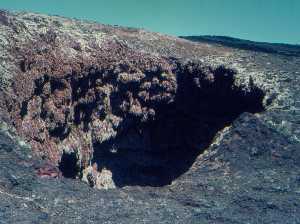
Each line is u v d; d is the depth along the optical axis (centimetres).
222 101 2066
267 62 2242
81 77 1820
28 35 1789
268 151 1442
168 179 2178
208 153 1520
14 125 1519
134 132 2092
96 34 2019
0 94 1506
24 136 1551
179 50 2172
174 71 2050
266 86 1941
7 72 1591
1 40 1684
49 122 1698
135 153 2117
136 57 1997
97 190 1230
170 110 2111
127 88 1967
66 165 1783
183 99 2097
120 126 1989
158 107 2067
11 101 1534
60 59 1777
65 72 1767
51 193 1137
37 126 1636
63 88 1766
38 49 1745
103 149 1981
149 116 2052
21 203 1041
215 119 2108
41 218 992
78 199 1135
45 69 1720
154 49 2098
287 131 1563
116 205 1130
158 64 2019
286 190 1238
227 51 2362
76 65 1806
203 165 1436
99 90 1881
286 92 1889
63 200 1113
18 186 1131
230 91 2036
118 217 1062
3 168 1183
